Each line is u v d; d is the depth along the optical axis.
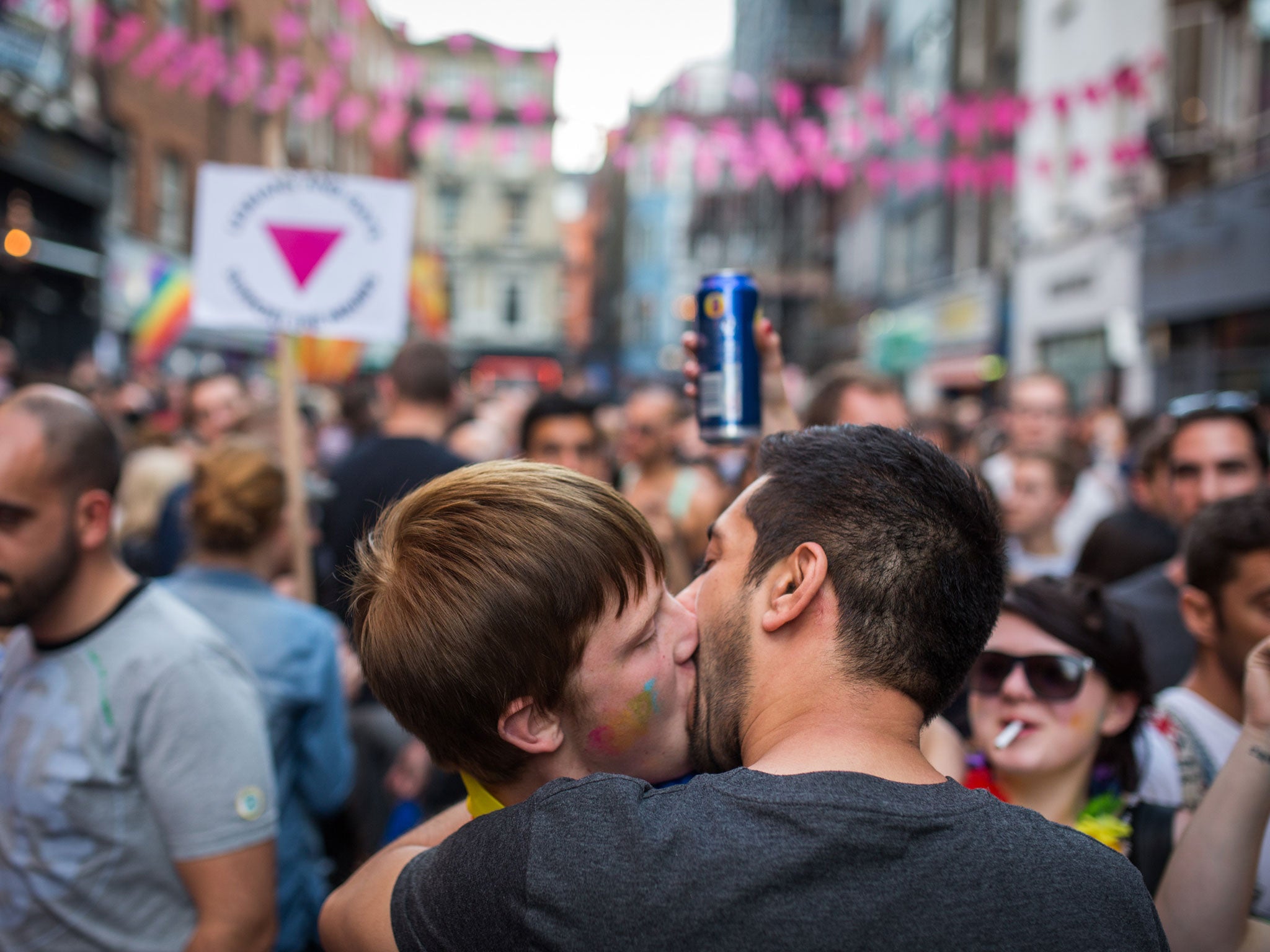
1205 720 1.94
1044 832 0.92
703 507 3.95
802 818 0.88
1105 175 13.04
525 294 41.16
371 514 3.20
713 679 1.05
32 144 11.73
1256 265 9.70
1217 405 3.23
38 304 12.90
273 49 17.72
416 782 3.01
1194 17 10.55
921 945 0.83
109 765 1.65
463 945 0.91
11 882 1.65
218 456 2.50
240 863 1.67
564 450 3.84
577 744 1.04
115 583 1.75
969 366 17.44
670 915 0.85
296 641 2.44
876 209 22.75
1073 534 5.19
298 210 3.63
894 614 0.97
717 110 15.59
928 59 19.61
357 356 12.20
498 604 0.97
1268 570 1.81
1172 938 1.31
